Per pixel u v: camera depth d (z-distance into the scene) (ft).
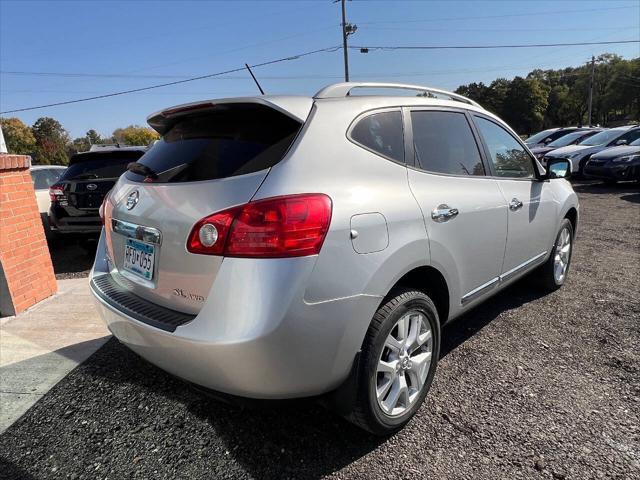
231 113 7.12
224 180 6.14
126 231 7.39
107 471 6.75
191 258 6.03
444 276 8.00
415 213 7.23
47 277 14.42
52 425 7.83
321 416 7.94
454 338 10.87
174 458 6.98
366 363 6.53
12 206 13.00
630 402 8.13
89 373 9.54
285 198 5.79
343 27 98.53
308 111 6.65
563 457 6.82
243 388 5.81
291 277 5.63
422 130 8.32
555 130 59.98
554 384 8.77
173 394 8.70
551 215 12.36
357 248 6.23
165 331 6.03
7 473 6.76
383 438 7.34
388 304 6.82
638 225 23.58
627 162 37.14
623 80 225.97
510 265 10.57
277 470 6.68
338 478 6.51
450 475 6.52
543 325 11.48
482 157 9.80
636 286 14.19
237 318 5.57
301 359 5.79
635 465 6.63
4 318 12.71
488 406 8.11
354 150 6.83
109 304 7.25
